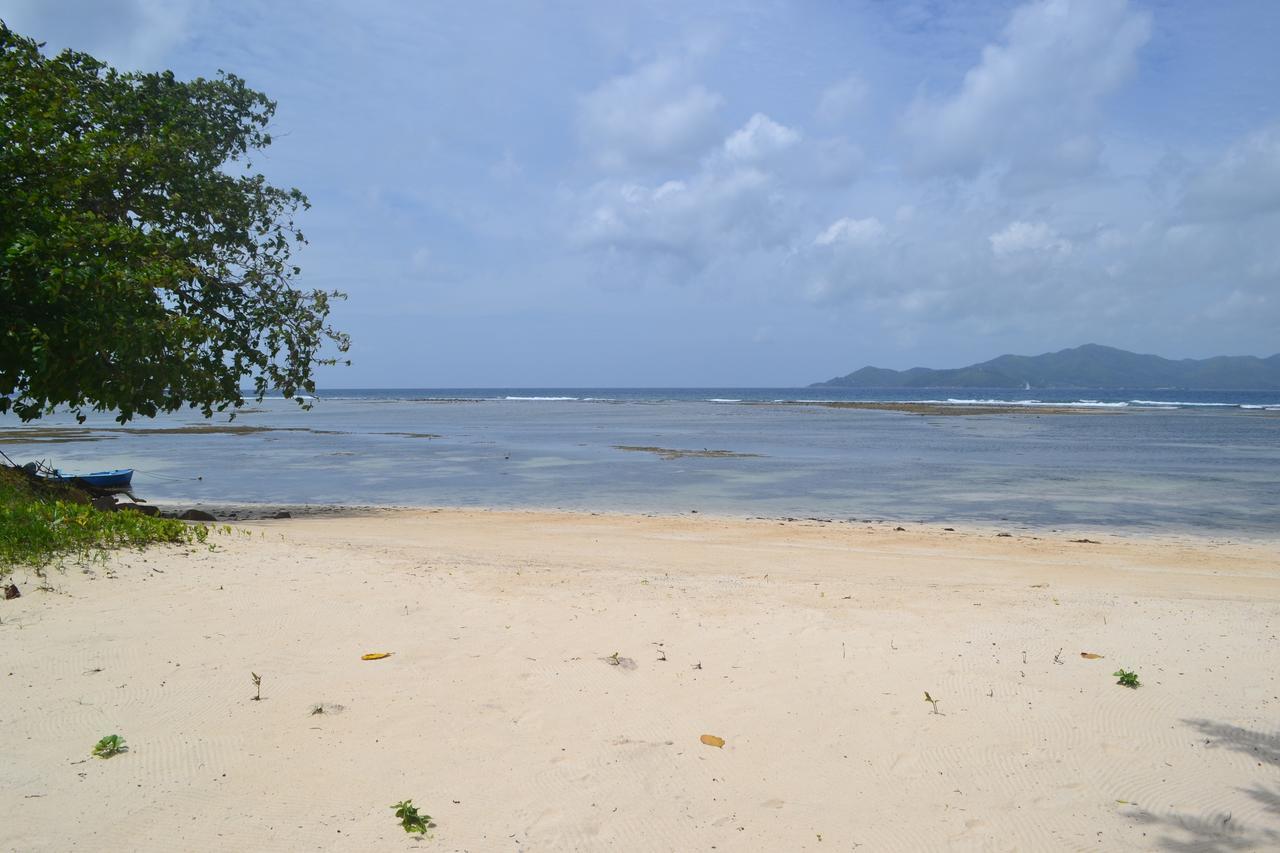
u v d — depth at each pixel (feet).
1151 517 62.49
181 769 13.76
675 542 46.85
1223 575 38.24
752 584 30.07
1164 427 186.70
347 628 21.27
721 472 95.20
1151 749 16.02
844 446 133.49
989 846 12.85
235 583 24.73
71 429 180.75
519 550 40.24
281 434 166.71
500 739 15.55
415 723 15.97
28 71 42.09
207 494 76.69
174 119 54.34
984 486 81.97
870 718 17.16
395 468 100.27
